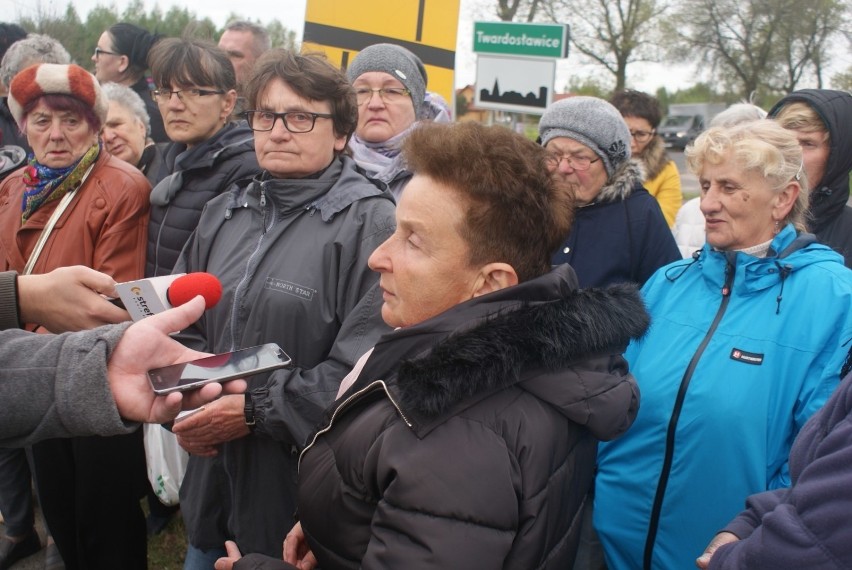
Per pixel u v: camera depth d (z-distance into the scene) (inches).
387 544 40.2
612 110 105.4
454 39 165.0
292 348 73.2
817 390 64.1
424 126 48.3
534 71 198.1
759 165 69.2
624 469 74.5
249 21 166.6
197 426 71.3
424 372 41.6
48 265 97.3
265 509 76.2
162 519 127.6
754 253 72.4
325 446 49.1
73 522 102.4
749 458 66.4
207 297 64.6
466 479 40.2
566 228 48.5
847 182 98.0
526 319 44.3
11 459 116.1
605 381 45.5
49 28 525.7
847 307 65.3
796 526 40.4
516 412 43.1
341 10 153.4
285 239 76.0
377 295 70.9
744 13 850.1
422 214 46.5
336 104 78.4
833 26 822.5
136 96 143.0
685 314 75.0
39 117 96.7
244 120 116.6
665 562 71.2
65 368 44.4
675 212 172.9
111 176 100.7
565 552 47.1
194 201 100.0
